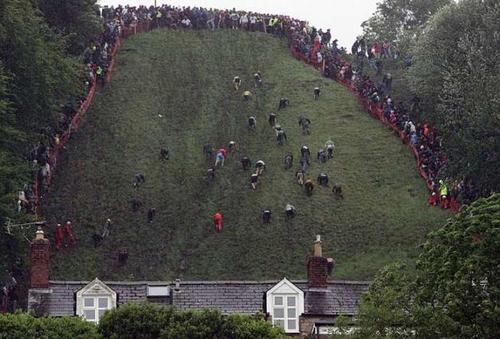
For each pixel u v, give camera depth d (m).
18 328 123.69
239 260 189.50
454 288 117.81
